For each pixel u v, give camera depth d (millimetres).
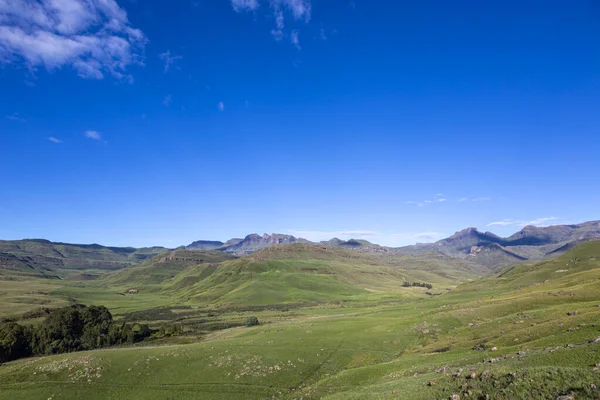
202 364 96188
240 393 80875
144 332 183375
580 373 35219
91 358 102812
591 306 76188
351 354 96750
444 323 103625
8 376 95188
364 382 70000
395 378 64375
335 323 144125
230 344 112000
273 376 87250
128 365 97812
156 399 81125
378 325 125750
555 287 129000
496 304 110562
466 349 73000
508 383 38281
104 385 88250
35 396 84750
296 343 109125
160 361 99500
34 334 153750
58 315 167375
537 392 34688
